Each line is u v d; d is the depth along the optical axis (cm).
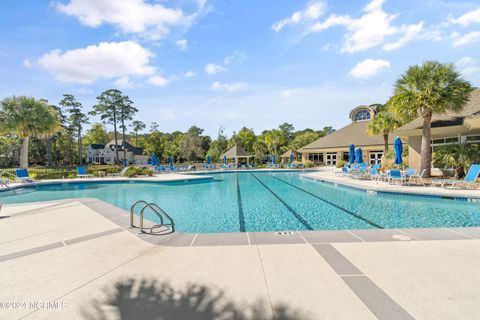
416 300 264
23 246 455
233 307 256
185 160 5375
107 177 2198
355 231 515
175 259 385
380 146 3098
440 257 378
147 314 246
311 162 3650
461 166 1399
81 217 680
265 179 2255
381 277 317
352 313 242
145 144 6688
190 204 1104
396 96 1452
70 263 377
